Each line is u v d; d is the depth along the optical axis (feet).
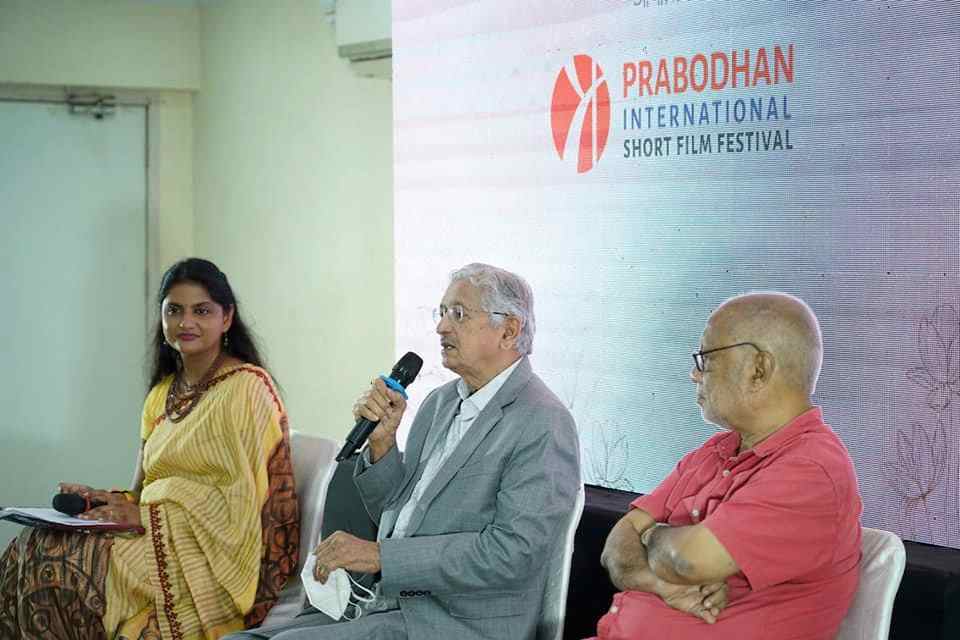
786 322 7.52
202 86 19.89
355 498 10.12
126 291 19.99
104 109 19.60
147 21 19.44
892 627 8.28
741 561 7.15
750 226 9.82
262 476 10.97
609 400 11.06
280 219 18.24
